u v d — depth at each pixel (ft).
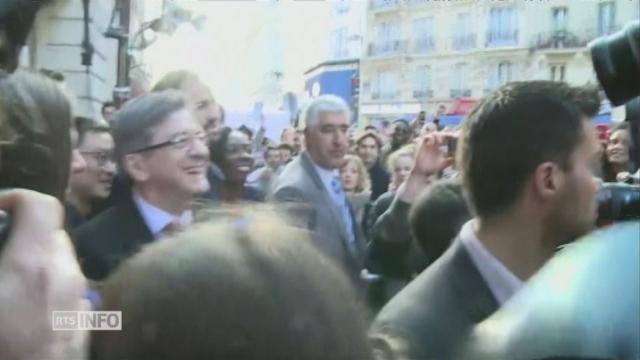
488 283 4.17
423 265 5.30
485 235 4.30
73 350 2.51
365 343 2.12
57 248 2.83
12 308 2.63
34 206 2.85
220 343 1.92
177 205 5.25
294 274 2.04
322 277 2.10
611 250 2.21
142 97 5.56
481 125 4.37
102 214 5.03
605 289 2.12
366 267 5.65
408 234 5.58
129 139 5.29
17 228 2.82
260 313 1.95
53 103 3.87
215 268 1.99
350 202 6.75
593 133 4.35
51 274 2.71
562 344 2.08
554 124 4.21
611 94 3.63
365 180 6.95
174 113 5.40
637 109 3.80
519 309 2.33
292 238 2.19
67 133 3.92
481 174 4.32
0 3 4.16
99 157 5.33
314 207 5.88
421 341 3.78
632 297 2.09
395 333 3.59
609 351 2.03
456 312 3.98
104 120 6.16
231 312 1.94
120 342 2.00
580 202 4.22
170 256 2.04
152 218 5.08
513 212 4.25
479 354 2.41
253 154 6.50
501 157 4.24
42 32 5.21
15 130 3.70
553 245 4.25
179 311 1.94
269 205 2.99
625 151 4.72
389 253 5.59
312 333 1.99
